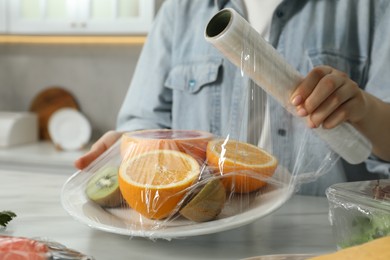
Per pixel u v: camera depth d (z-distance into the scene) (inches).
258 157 20.3
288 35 37.1
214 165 19.4
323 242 20.2
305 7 37.1
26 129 81.4
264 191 20.6
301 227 22.4
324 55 36.4
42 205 25.4
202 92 38.5
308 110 20.9
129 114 41.8
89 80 86.9
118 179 19.8
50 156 69.5
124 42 84.3
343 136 22.6
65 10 78.1
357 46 37.0
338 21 36.9
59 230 21.2
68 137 81.7
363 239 16.7
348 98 22.5
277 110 22.1
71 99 87.0
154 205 18.4
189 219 18.7
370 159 33.4
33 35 82.0
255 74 19.3
